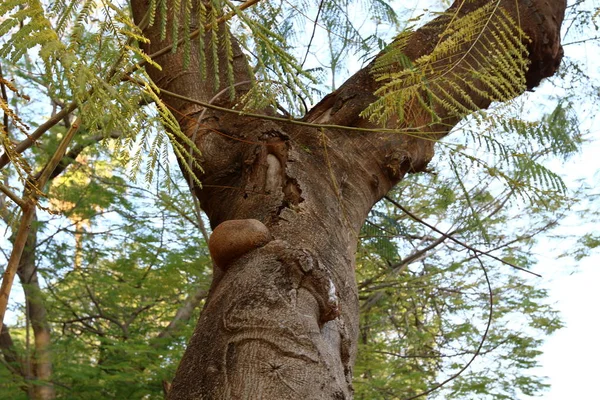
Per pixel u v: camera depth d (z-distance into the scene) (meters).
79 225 9.52
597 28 4.61
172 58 3.87
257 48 1.92
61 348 8.62
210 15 2.05
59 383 8.39
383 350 10.26
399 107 2.29
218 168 3.56
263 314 2.56
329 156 3.47
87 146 9.20
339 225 3.24
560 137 4.13
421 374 9.59
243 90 3.79
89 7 1.62
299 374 2.43
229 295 2.67
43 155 9.13
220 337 2.55
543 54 3.97
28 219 2.31
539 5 3.92
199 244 9.31
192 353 2.59
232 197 3.47
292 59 1.92
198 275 8.88
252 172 3.42
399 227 6.54
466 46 3.13
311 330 2.55
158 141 2.10
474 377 9.53
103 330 9.38
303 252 2.75
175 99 3.79
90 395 8.24
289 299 2.62
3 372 8.32
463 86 3.17
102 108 1.82
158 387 8.14
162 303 9.52
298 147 3.46
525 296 10.08
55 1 1.63
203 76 2.01
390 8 4.38
